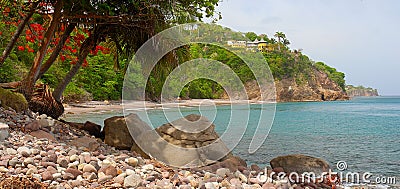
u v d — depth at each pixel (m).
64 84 8.60
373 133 13.94
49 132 5.75
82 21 7.68
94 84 31.50
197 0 7.53
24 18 7.68
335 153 9.08
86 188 3.59
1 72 14.98
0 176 3.44
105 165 4.24
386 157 8.51
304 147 10.02
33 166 3.80
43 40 7.39
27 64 20.36
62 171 3.86
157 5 7.27
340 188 5.55
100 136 7.53
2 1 7.77
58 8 7.11
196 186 4.09
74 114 19.64
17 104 6.33
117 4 7.31
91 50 8.74
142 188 3.71
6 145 4.40
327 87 79.38
